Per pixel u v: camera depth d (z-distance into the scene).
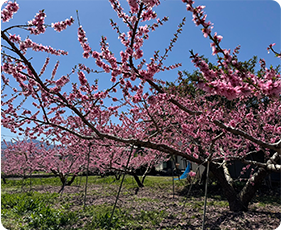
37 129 7.29
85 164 15.45
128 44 3.35
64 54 4.85
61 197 11.12
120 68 3.32
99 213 7.18
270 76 2.48
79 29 3.38
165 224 6.38
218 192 11.25
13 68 4.32
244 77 2.35
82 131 8.10
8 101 6.12
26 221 6.80
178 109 5.80
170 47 4.07
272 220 5.97
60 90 4.84
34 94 5.10
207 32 2.29
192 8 2.30
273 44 2.45
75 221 6.74
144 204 9.08
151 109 6.32
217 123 4.36
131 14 3.34
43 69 5.79
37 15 3.77
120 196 11.35
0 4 3.60
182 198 10.41
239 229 5.59
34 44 4.38
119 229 5.95
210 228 5.84
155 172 24.56
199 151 8.12
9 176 26.00
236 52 3.00
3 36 3.52
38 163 15.16
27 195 11.74
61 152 15.02
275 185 11.91
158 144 5.61
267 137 7.26
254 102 9.61
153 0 2.80
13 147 15.39
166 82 4.45
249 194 7.37
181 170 21.14
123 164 13.26
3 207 8.61
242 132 4.25
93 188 15.41
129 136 8.52
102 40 3.27
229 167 14.00
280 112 6.40
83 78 4.58
